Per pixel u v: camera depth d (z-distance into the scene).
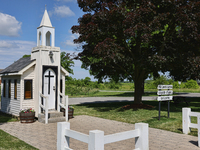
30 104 11.89
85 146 6.85
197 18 12.71
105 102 22.28
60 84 13.11
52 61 12.14
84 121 11.54
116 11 12.77
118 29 13.76
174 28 14.83
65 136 4.57
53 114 11.52
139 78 16.73
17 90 12.05
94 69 16.81
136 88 16.86
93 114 14.09
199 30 13.91
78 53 16.14
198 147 6.83
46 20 12.24
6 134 8.20
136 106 15.98
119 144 7.11
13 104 12.59
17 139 7.49
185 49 14.80
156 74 19.09
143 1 13.02
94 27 13.47
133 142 7.37
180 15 12.59
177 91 46.12
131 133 4.56
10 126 10.04
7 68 14.23
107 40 12.66
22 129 9.41
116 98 28.47
